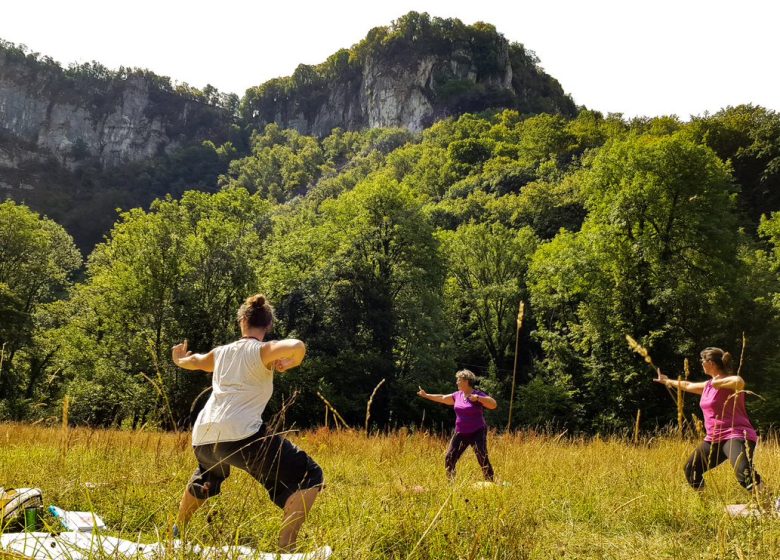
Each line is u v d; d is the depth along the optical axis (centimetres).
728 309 2642
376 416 3125
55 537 230
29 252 4131
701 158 2770
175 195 18138
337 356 3162
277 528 314
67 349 3102
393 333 3362
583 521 431
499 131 12044
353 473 606
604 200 2978
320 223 4678
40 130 18700
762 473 537
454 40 19388
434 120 18150
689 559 310
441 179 10194
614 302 2831
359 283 3412
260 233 4669
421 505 355
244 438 300
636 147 2909
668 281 2669
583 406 2917
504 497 378
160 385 312
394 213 3722
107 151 19688
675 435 844
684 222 2717
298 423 2866
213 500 324
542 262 3359
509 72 19275
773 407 2253
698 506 441
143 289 3003
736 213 4566
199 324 2966
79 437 644
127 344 2934
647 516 432
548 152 9106
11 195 15775
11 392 3191
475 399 630
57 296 5194
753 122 5797
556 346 3138
